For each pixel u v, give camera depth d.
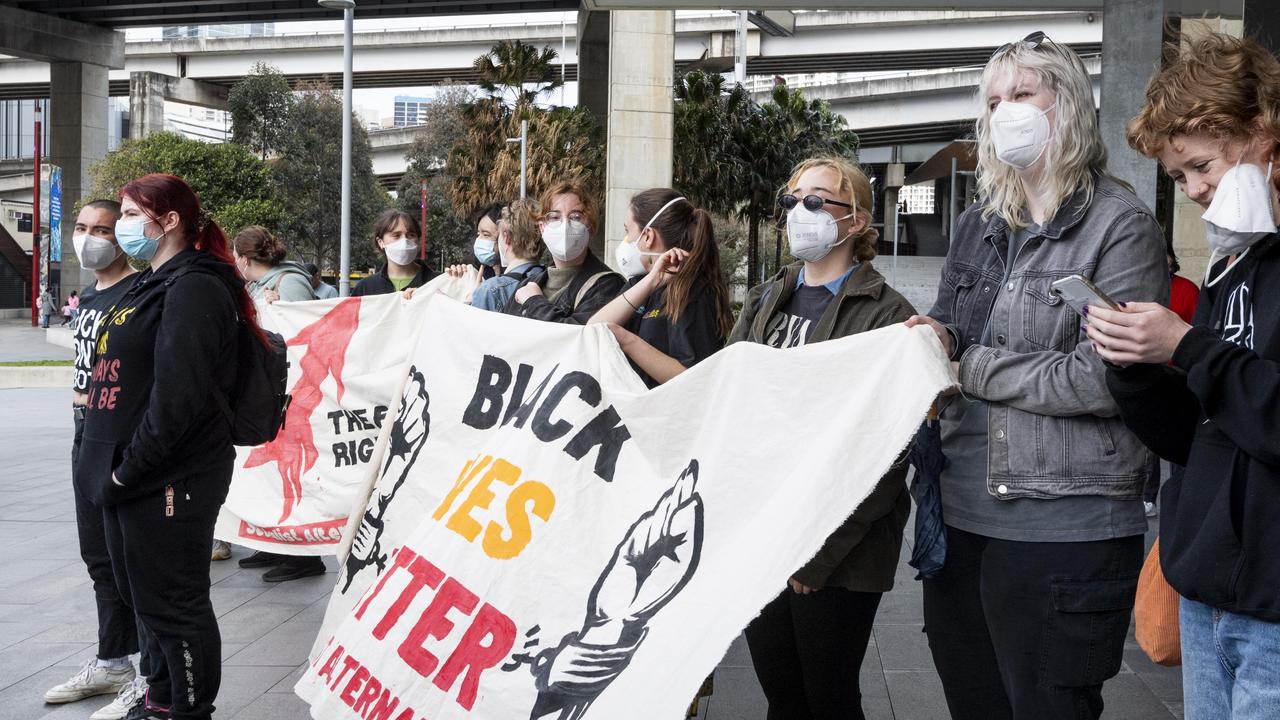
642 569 2.68
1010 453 2.31
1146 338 1.83
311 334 5.95
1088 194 2.31
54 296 59.16
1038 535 2.28
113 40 56.53
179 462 3.47
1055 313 2.30
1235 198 1.78
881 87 61.31
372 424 5.83
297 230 48.59
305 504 5.89
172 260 3.55
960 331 2.52
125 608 4.21
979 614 2.54
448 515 3.09
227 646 4.89
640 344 3.22
